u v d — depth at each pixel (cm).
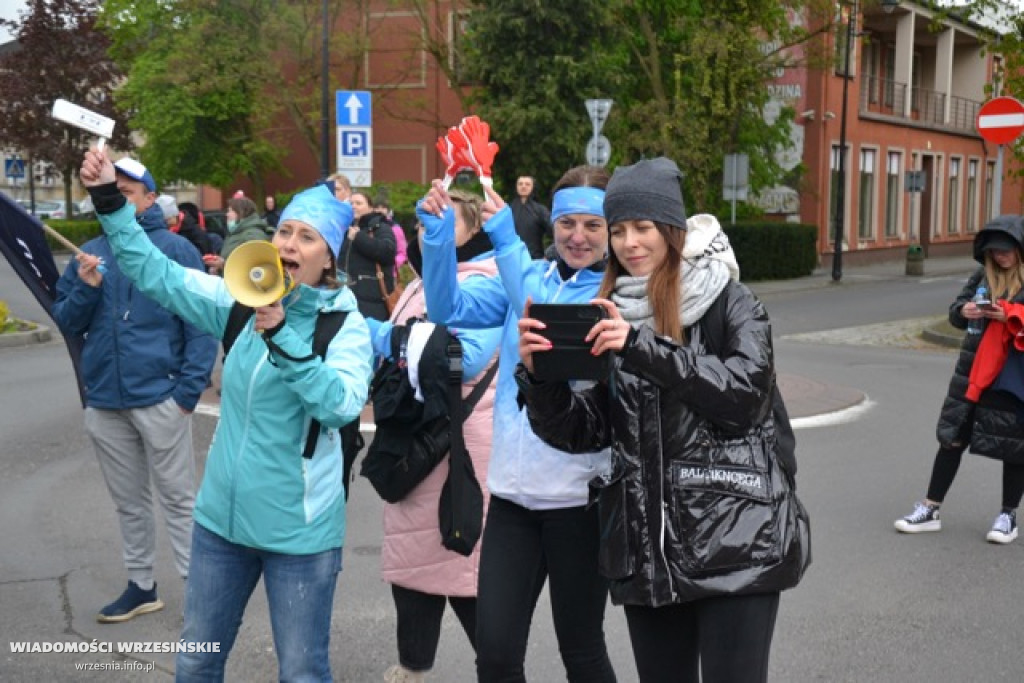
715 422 278
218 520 339
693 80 2647
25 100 4019
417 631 409
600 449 314
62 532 652
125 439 503
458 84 2884
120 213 350
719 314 292
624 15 2761
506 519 355
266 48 3084
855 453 867
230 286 296
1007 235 611
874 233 3684
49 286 497
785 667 461
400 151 3459
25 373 1270
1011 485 639
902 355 1499
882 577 575
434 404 377
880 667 461
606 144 1761
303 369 310
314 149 3244
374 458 388
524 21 2512
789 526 285
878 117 3575
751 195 3070
